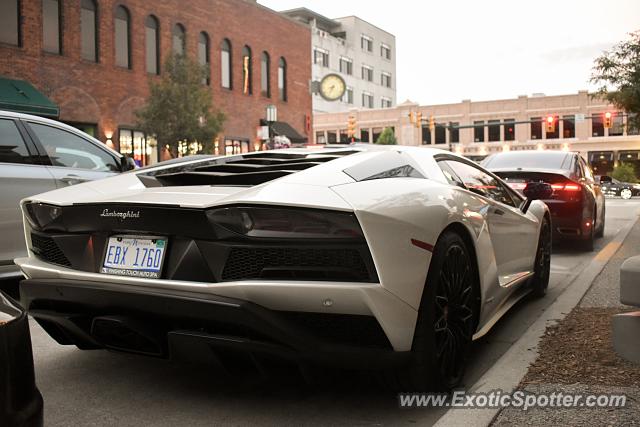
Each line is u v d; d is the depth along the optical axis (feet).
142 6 76.07
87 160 19.31
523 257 14.94
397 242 8.40
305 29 112.47
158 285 8.66
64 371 11.05
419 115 120.78
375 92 234.38
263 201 8.22
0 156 16.87
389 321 8.18
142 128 68.08
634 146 179.73
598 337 12.28
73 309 9.50
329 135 214.48
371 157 10.32
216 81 90.58
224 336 8.28
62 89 65.92
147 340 9.02
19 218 16.92
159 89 67.56
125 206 9.08
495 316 12.46
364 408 9.34
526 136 190.90
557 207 26.91
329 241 8.14
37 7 62.95
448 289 9.63
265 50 101.65
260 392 10.00
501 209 12.93
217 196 8.89
